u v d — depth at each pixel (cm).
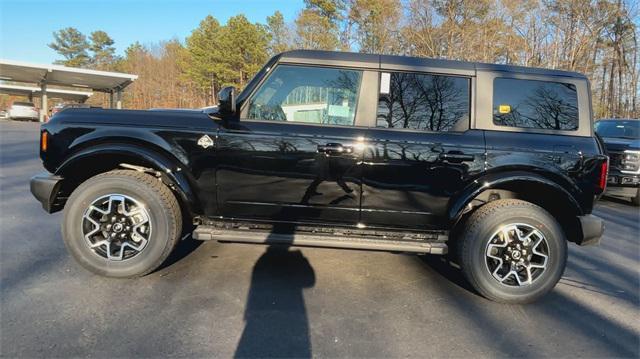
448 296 332
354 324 279
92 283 321
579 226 324
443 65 333
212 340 251
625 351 258
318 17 3594
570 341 269
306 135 321
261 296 313
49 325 259
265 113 331
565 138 324
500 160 318
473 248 321
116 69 6844
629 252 473
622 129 882
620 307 324
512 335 274
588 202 322
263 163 323
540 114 329
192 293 313
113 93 3825
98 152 318
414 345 256
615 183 742
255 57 4172
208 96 4828
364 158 321
